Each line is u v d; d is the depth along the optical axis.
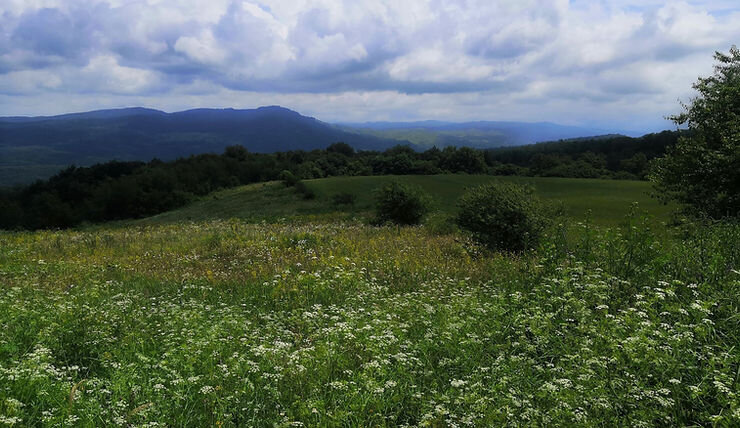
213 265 13.74
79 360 5.91
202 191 108.50
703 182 18.77
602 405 4.06
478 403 4.23
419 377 5.32
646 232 8.93
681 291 7.03
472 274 11.71
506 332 6.60
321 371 5.21
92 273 12.40
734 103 19.55
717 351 5.09
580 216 40.09
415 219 28.86
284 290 9.80
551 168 112.12
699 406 4.28
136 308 8.53
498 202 15.58
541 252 11.01
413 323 7.21
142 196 97.19
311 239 17.27
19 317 7.04
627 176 101.31
